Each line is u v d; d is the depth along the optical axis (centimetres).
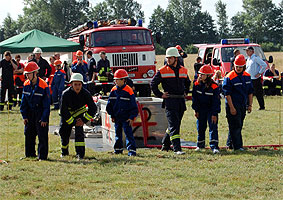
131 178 729
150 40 2045
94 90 1878
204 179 719
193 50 11388
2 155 952
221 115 1596
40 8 9625
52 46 1967
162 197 630
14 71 1936
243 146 1002
